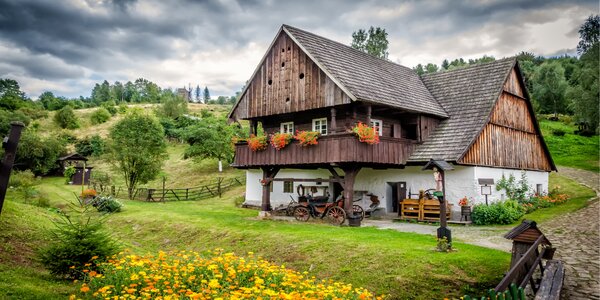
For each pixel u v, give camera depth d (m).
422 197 19.17
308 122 21.72
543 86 65.75
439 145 20.08
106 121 85.44
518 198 22.50
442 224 11.95
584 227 16.14
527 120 25.39
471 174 19.20
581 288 8.93
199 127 44.12
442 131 21.19
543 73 66.75
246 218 20.14
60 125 77.94
